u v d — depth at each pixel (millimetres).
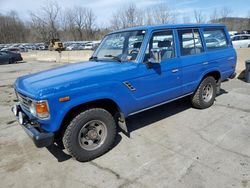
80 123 3482
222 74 5719
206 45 5258
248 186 2932
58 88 3209
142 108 4270
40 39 64875
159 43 4316
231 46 5973
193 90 5203
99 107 3838
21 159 3914
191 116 5238
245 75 8492
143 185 3086
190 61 4836
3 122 5719
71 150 3510
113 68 3852
